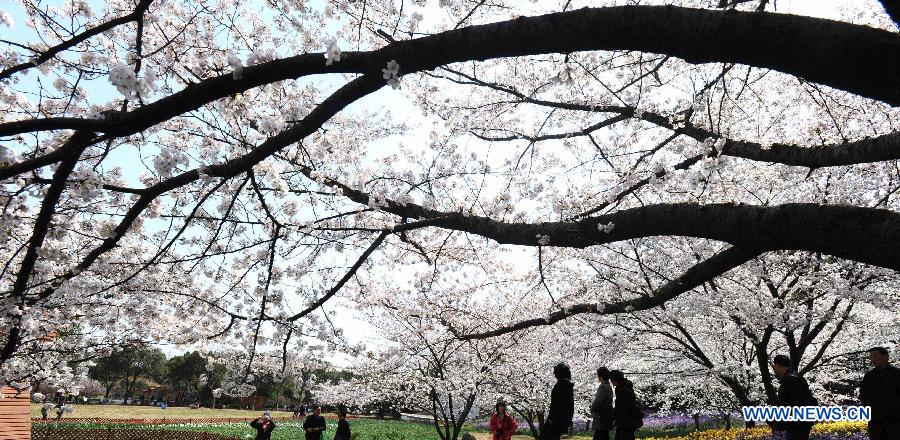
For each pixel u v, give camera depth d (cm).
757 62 257
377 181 620
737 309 1036
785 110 828
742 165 860
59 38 489
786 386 621
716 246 955
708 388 1695
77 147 313
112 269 552
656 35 268
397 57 311
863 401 618
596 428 789
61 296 532
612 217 396
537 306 1270
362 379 1842
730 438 1082
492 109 802
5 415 1049
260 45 554
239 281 576
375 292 923
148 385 8219
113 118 300
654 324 1180
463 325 1207
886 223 260
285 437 2878
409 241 699
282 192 546
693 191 639
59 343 669
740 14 253
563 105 718
